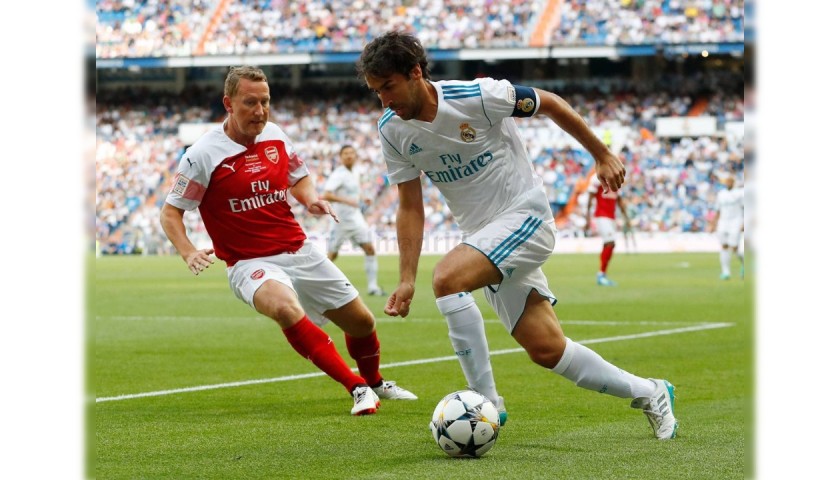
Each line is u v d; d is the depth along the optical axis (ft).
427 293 116.16
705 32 230.68
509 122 35.58
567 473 29.17
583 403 43.37
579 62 264.52
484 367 34.88
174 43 241.76
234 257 43.16
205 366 57.52
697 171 233.14
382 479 28.86
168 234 41.63
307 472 30.14
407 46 32.53
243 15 244.42
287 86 267.39
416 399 45.34
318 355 41.16
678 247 220.02
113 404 43.96
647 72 261.85
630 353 61.11
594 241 223.10
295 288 43.75
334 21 242.58
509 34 236.84
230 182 42.06
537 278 35.09
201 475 29.96
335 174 108.58
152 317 88.38
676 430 35.35
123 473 30.30
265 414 41.27
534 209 34.86
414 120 33.99
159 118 258.98
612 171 35.04
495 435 31.81
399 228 35.94
